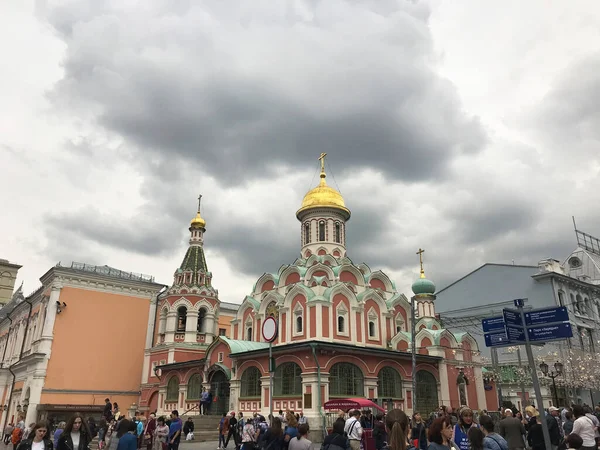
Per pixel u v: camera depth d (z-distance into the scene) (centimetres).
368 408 2745
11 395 5453
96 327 5131
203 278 5303
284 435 1431
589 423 1457
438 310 6575
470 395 4400
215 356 4103
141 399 5047
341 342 3878
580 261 6369
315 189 5112
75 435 1266
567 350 5141
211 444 3069
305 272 4362
